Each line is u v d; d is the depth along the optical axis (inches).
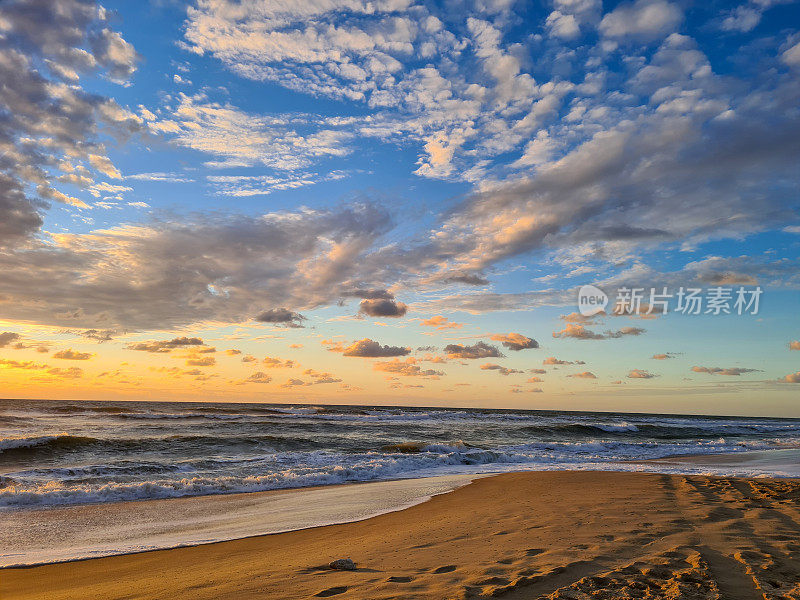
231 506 392.8
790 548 208.7
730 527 254.5
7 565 224.5
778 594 149.3
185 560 230.8
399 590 160.2
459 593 153.9
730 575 169.2
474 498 403.9
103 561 232.4
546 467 645.3
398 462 638.5
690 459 770.2
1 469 610.5
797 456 815.1
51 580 201.2
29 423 1178.6
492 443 1078.4
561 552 206.8
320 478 525.3
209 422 1323.8
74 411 1560.0
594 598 146.6
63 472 530.3
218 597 163.5
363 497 424.8
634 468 621.3
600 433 1456.7
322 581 177.3
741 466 652.1
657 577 167.5
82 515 359.9
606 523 271.0
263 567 206.5
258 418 1552.7
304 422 1430.9
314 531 295.0
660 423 2050.9
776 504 328.2
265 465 613.9
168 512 370.0
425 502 394.9
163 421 1337.4
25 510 376.2
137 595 173.0
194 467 592.1
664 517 285.6
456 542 240.2
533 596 150.4
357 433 1195.9
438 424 1541.6
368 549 233.9
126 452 768.3
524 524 279.4
